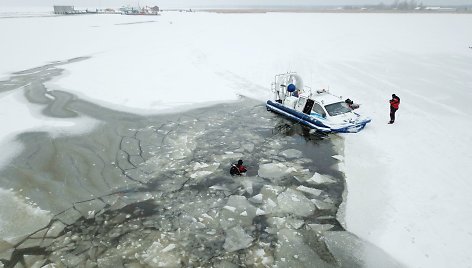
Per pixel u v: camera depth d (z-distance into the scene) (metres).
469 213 7.86
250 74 21.22
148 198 8.73
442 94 16.83
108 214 8.10
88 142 11.89
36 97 16.83
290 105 14.33
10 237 7.31
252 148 11.61
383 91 17.34
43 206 8.37
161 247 7.07
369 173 9.75
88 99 16.56
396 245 7.02
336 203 8.51
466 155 10.56
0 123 13.49
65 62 25.14
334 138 12.20
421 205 8.20
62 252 6.92
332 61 24.80
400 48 30.78
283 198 8.76
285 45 31.41
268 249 7.04
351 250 6.95
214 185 9.36
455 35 39.78
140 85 18.91
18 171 9.93
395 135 12.16
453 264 6.48
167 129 13.14
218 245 7.14
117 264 6.62
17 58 26.59
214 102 16.34
